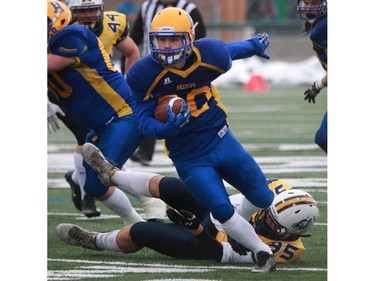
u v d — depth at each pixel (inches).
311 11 823.7
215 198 617.9
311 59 3041.3
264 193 639.8
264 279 608.7
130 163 1214.3
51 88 754.8
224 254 666.2
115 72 760.3
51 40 732.0
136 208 925.2
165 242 670.5
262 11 3267.7
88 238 697.6
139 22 1198.9
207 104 629.0
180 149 629.9
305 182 1037.8
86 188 745.0
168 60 608.7
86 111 751.7
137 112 631.2
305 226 653.3
